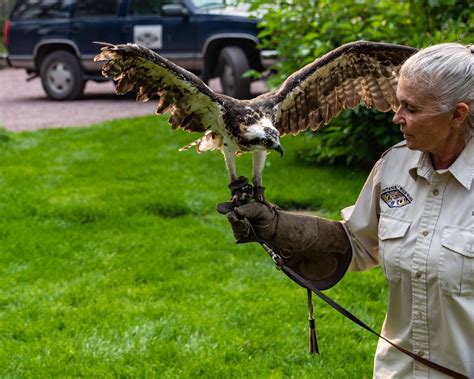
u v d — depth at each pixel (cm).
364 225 279
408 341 261
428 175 252
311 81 342
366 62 345
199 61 1352
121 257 609
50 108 1416
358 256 290
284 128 354
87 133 1116
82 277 574
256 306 521
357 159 876
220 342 471
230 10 1338
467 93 229
